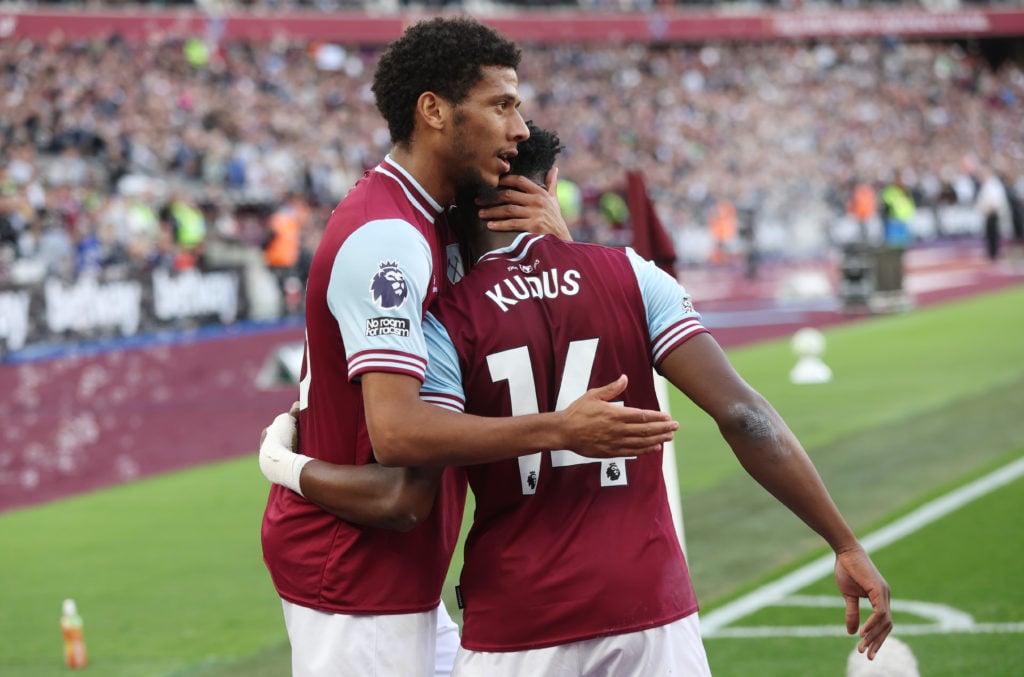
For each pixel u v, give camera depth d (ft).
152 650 24.66
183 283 91.81
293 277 101.91
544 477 11.43
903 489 34.60
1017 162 195.72
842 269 89.61
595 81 174.19
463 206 12.43
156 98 121.39
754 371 61.05
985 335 70.33
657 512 11.73
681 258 142.10
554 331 11.57
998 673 20.12
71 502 40.16
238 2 156.87
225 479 42.68
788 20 194.80
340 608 12.21
